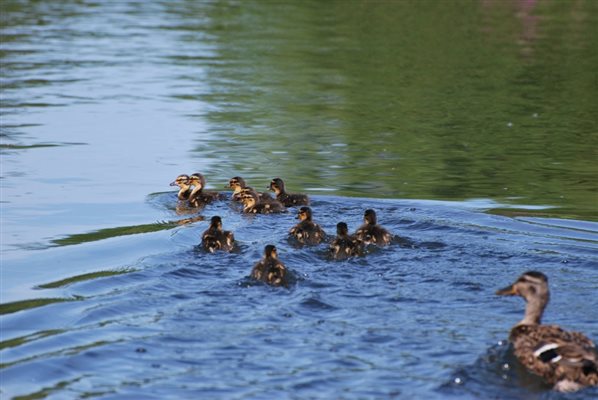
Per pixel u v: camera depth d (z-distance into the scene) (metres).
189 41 39.28
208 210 17.84
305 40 39.06
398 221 16.39
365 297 12.78
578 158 21.53
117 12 48.19
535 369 10.55
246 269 13.98
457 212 17.05
